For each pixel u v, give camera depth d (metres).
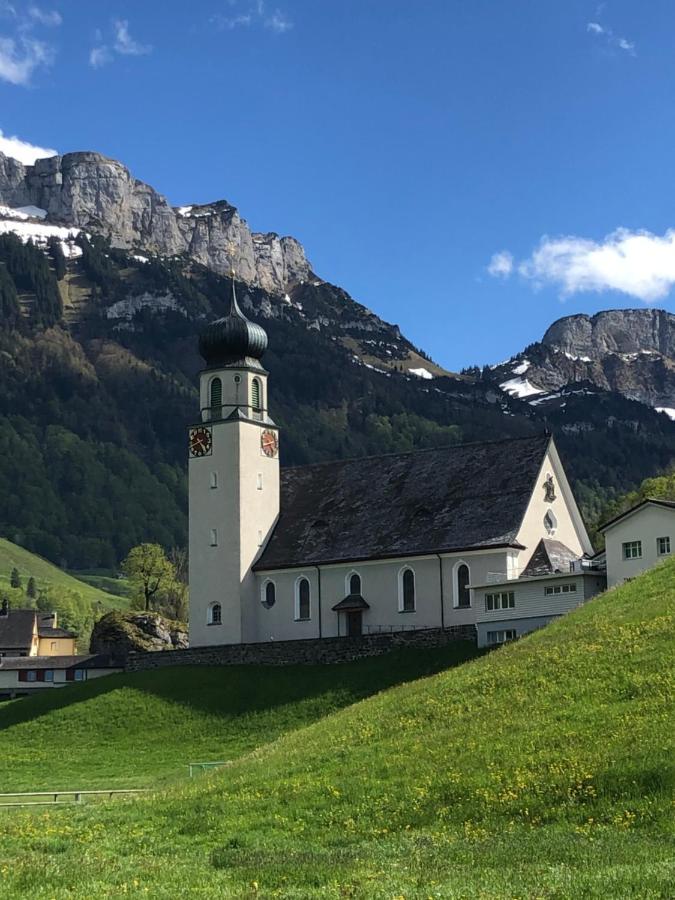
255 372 117.75
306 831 41.50
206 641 112.94
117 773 82.31
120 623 148.00
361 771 47.44
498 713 50.75
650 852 33.47
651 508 91.69
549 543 103.75
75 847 40.47
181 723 94.56
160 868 35.38
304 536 113.62
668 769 39.75
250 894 30.66
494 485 106.94
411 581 105.25
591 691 50.25
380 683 93.44
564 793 40.44
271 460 117.44
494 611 95.69
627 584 70.50
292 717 91.31
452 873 32.59
